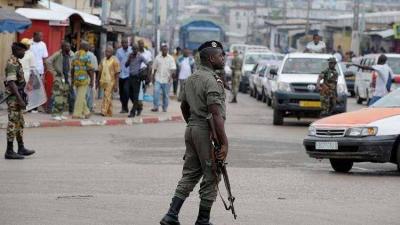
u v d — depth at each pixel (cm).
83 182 1675
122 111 3359
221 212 1390
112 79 3178
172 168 1900
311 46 3753
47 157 2069
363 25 7950
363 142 1836
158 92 3528
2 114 2995
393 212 1404
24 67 2842
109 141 2462
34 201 1460
